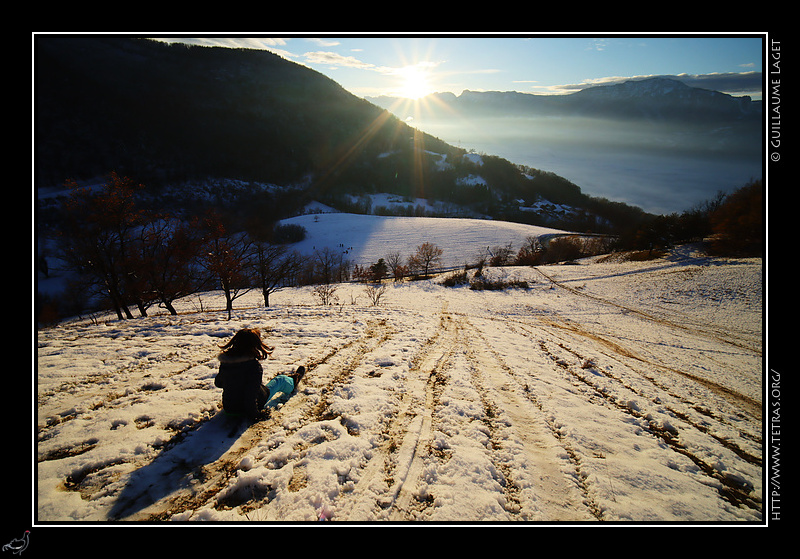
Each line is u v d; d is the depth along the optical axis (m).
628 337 14.05
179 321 7.71
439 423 3.81
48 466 2.64
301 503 2.48
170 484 2.59
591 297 26.69
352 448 3.13
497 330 11.45
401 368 5.45
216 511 2.37
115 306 14.41
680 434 4.41
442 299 26.84
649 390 6.34
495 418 4.08
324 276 47.06
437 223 90.44
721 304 21.73
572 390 5.58
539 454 3.42
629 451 3.71
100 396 3.79
